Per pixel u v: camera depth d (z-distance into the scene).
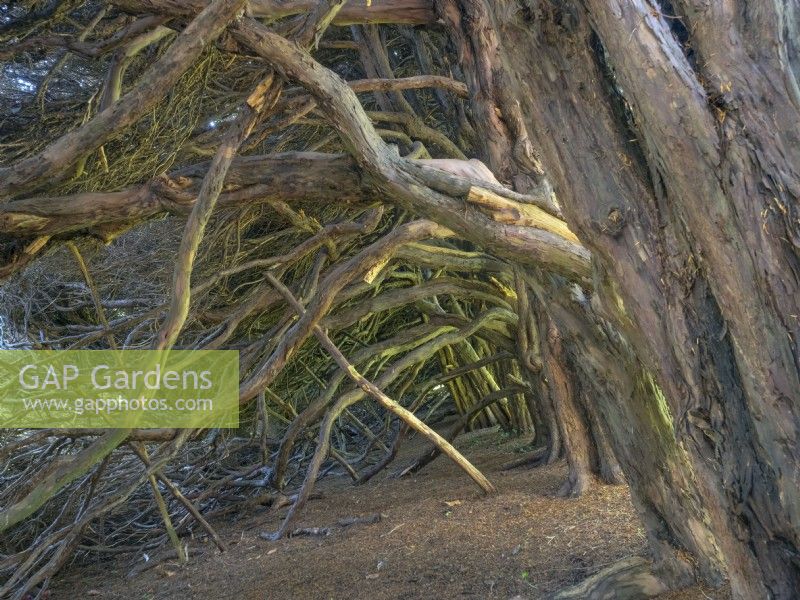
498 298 10.38
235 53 4.34
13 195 4.43
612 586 4.07
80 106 8.20
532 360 9.73
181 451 11.24
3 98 8.15
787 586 2.63
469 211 3.98
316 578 5.98
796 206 2.30
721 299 2.48
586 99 2.78
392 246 6.63
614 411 4.11
